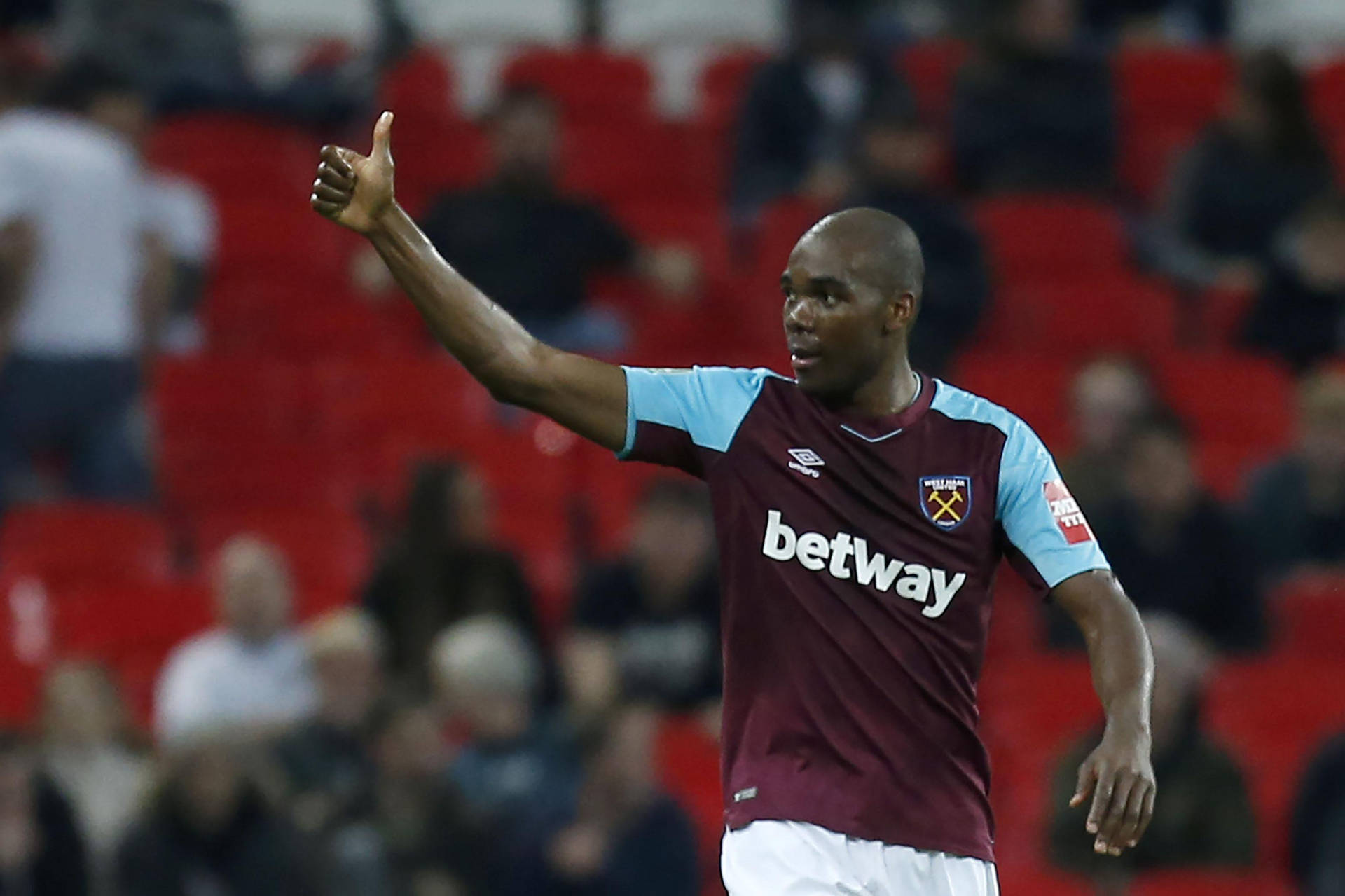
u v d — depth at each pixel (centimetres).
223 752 3241
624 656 3741
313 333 4800
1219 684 3906
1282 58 5334
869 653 1850
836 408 1892
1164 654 3478
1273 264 5034
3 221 4006
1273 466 4316
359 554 4169
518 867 3347
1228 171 5281
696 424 1883
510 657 3469
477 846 3359
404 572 3766
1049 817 3494
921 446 1881
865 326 1855
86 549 4006
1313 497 4262
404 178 5309
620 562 3822
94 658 3619
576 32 6038
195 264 4625
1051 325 4988
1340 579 4166
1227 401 4797
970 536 1872
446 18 5972
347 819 3328
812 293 1856
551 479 4328
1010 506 1889
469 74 5844
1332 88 5909
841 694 1844
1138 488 4050
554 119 4759
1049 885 3412
